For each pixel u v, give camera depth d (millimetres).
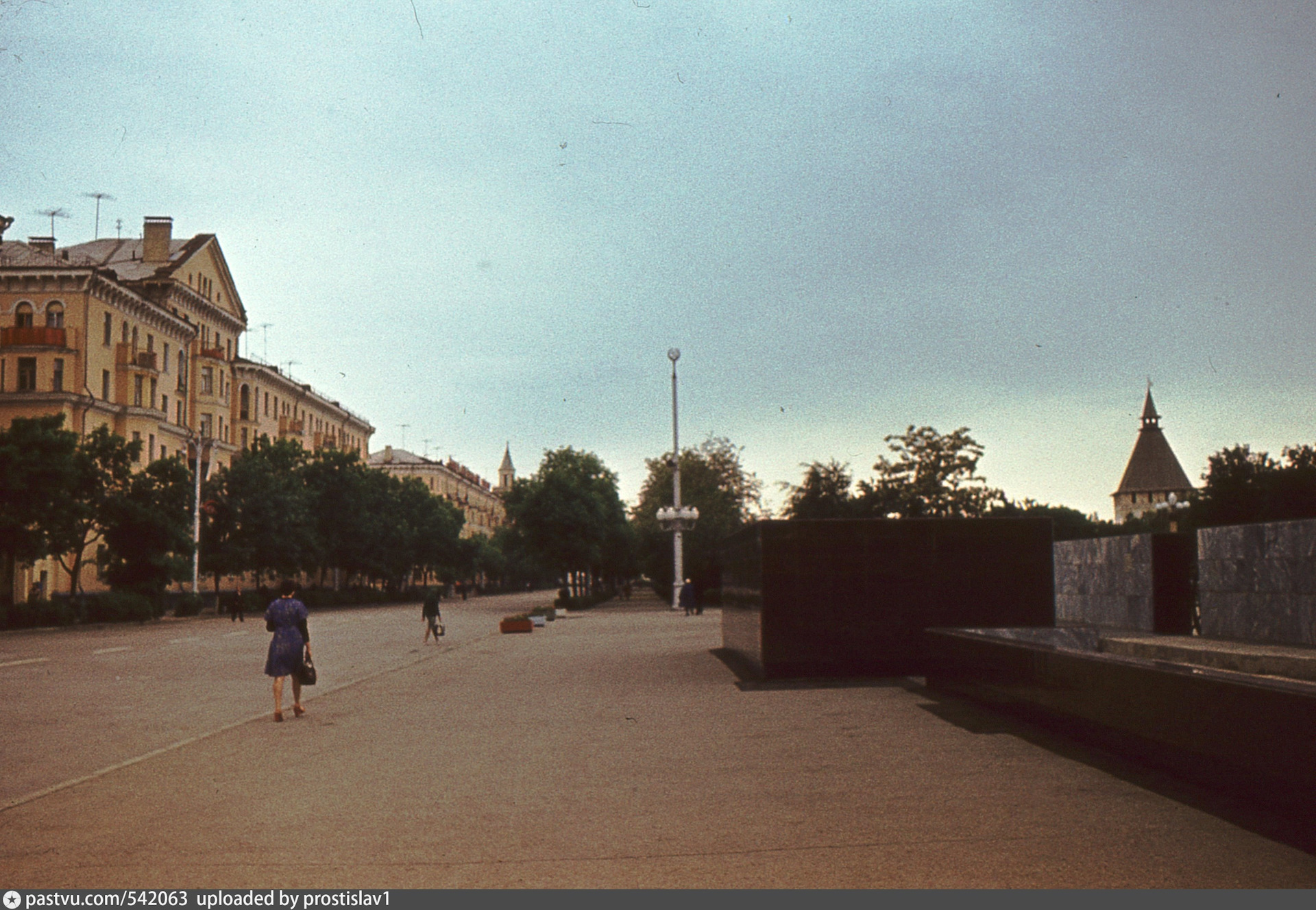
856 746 9852
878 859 5855
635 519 79750
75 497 46500
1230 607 23219
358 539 83000
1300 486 46219
